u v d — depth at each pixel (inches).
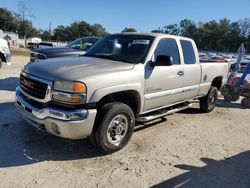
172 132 229.8
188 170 167.8
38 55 351.6
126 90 179.3
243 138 231.3
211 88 294.4
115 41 221.5
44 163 162.6
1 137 191.0
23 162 161.6
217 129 249.3
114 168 162.9
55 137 197.3
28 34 3604.8
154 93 206.1
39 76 167.0
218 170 171.0
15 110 249.8
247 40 4028.1
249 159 189.8
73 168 159.5
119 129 178.4
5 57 509.4
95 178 151.2
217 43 4192.9
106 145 172.6
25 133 200.4
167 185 149.9
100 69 173.6
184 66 237.0
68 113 155.0
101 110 168.6
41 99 163.5
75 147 185.2
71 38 4461.1
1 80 408.8
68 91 156.4
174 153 189.5
